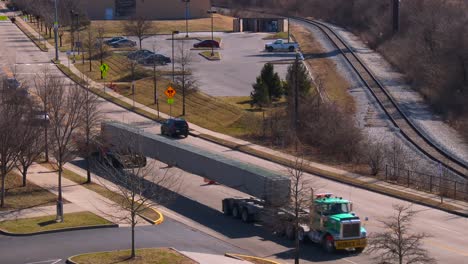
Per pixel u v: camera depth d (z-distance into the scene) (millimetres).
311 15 187250
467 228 43562
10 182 51969
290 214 39969
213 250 38781
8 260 35906
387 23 142750
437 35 109312
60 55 120125
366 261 37219
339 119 68250
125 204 44625
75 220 43031
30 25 159625
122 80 99250
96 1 167250
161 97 89562
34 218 43438
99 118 71375
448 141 70500
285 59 117375
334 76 105250
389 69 112875
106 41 128625
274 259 37625
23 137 50375
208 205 48969
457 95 89812
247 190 44688
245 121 77250
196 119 79688
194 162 51125
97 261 35250
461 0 147250
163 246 38906
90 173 56781
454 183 52312
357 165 61219
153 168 57438
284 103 86688
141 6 168750
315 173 57875
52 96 66500
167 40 137250
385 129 74938
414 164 60406
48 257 36406
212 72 106250
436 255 38281
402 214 45719
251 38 142750
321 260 37469
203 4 172125
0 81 82562
